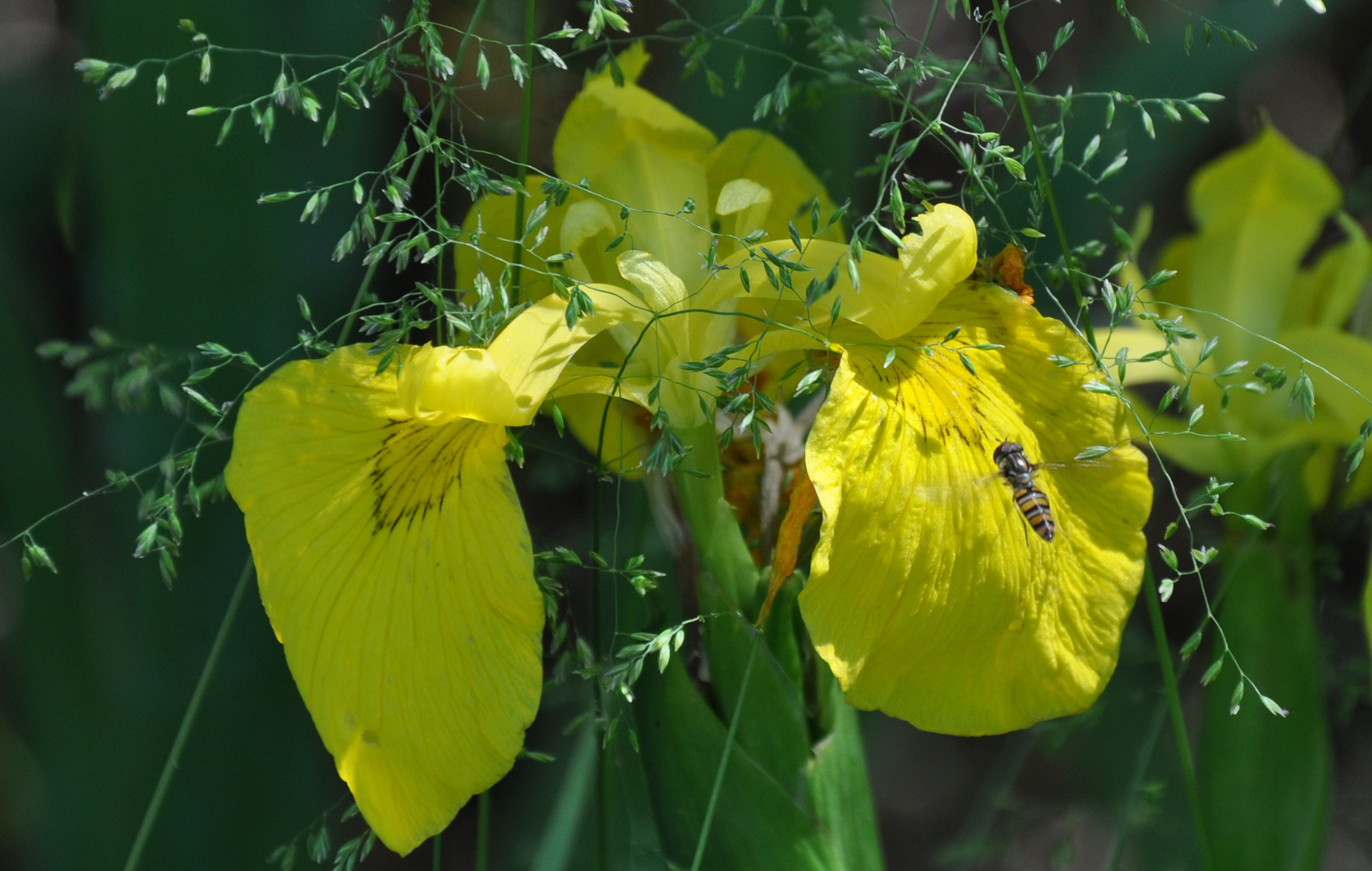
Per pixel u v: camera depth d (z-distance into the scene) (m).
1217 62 0.45
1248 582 0.42
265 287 0.43
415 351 0.36
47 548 0.44
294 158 0.44
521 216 0.38
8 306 0.44
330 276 0.44
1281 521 0.42
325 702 0.36
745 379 0.36
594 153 0.39
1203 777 0.42
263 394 0.37
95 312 0.46
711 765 0.37
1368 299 0.44
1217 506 0.36
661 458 0.36
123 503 0.43
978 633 0.36
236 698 0.43
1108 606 0.37
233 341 0.43
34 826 0.46
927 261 0.37
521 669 0.36
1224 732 0.42
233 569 0.43
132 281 0.43
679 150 0.40
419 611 0.36
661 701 0.37
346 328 0.38
